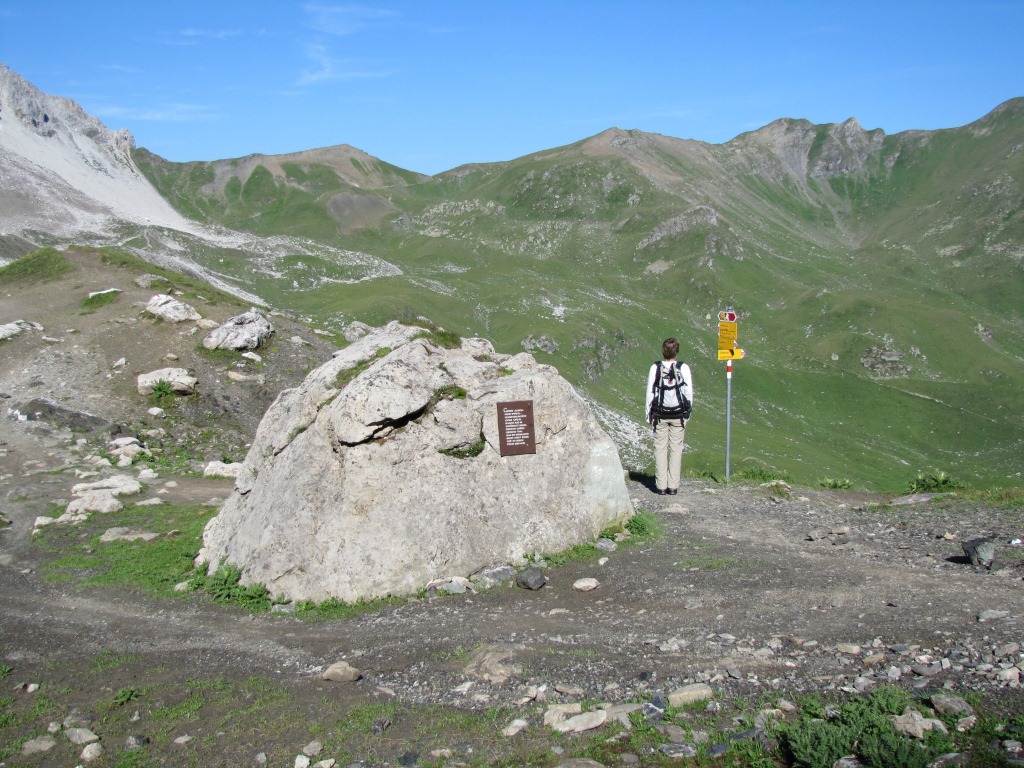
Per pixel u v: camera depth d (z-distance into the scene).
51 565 13.92
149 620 10.99
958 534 12.52
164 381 30.91
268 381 33.81
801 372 196.25
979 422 170.50
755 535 13.38
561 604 10.50
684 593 10.43
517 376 13.27
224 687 8.60
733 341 20.25
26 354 33.53
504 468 12.49
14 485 20.78
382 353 13.34
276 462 12.66
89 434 26.58
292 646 9.66
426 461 11.89
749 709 6.93
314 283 195.62
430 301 187.75
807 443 155.62
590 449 13.39
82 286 44.59
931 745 5.82
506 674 8.19
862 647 8.02
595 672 8.09
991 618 8.30
